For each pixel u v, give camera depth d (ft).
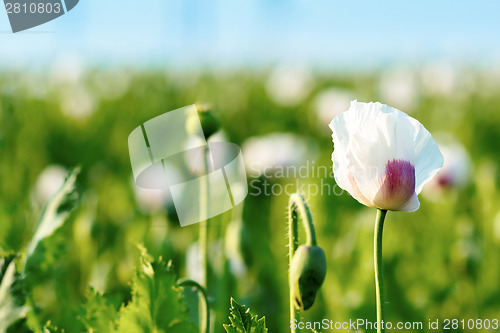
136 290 3.67
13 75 16.97
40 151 12.32
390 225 7.59
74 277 6.79
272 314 6.19
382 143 3.42
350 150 3.44
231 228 5.73
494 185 7.88
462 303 6.38
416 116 15.42
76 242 6.87
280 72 18.04
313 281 3.45
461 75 17.72
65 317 5.21
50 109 15.74
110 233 7.80
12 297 3.63
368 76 26.37
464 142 13.07
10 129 10.04
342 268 6.39
